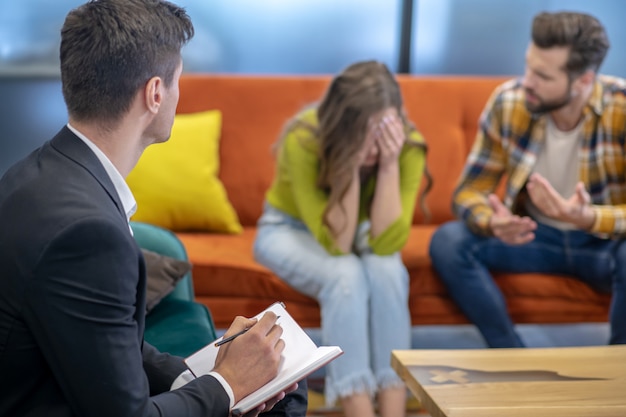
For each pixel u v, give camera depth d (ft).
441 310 8.59
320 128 7.97
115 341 3.83
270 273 8.27
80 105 4.16
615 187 8.59
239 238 9.46
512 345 8.24
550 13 8.31
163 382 5.26
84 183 4.00
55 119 11.89
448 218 10.06
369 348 7.97
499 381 5.84
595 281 8.51
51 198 3.89
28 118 11.82
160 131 4.41
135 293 4.00
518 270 8.66
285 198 8.50
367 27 11.95
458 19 12.00
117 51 4.08
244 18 11.82
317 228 7.91
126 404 3.84
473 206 8.66
